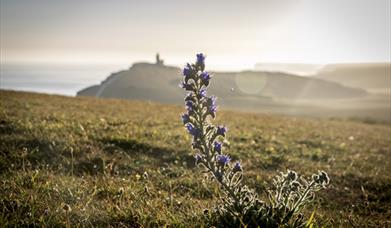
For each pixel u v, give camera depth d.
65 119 17.73
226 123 24.81
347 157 16.55
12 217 6.20
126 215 6.88
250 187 10.33
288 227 5.94
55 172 9.73
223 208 6.46
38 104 25.11
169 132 17.06
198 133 6.01
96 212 6.99
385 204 10.20
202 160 6.12
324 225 6.73
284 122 31.55
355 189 11.38
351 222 7.69
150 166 11.47
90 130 15.38
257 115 37.53
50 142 12.30
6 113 17.91
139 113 25.83
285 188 6.70
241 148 15.44
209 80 5.97
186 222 6.66
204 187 9.59
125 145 13.69
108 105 30.81
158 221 6.77
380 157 17.64
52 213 6.43
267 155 14.53
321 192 10.55
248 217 6.02
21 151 11.02
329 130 28.89
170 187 9.31
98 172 10.02
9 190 7.55
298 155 15.66
